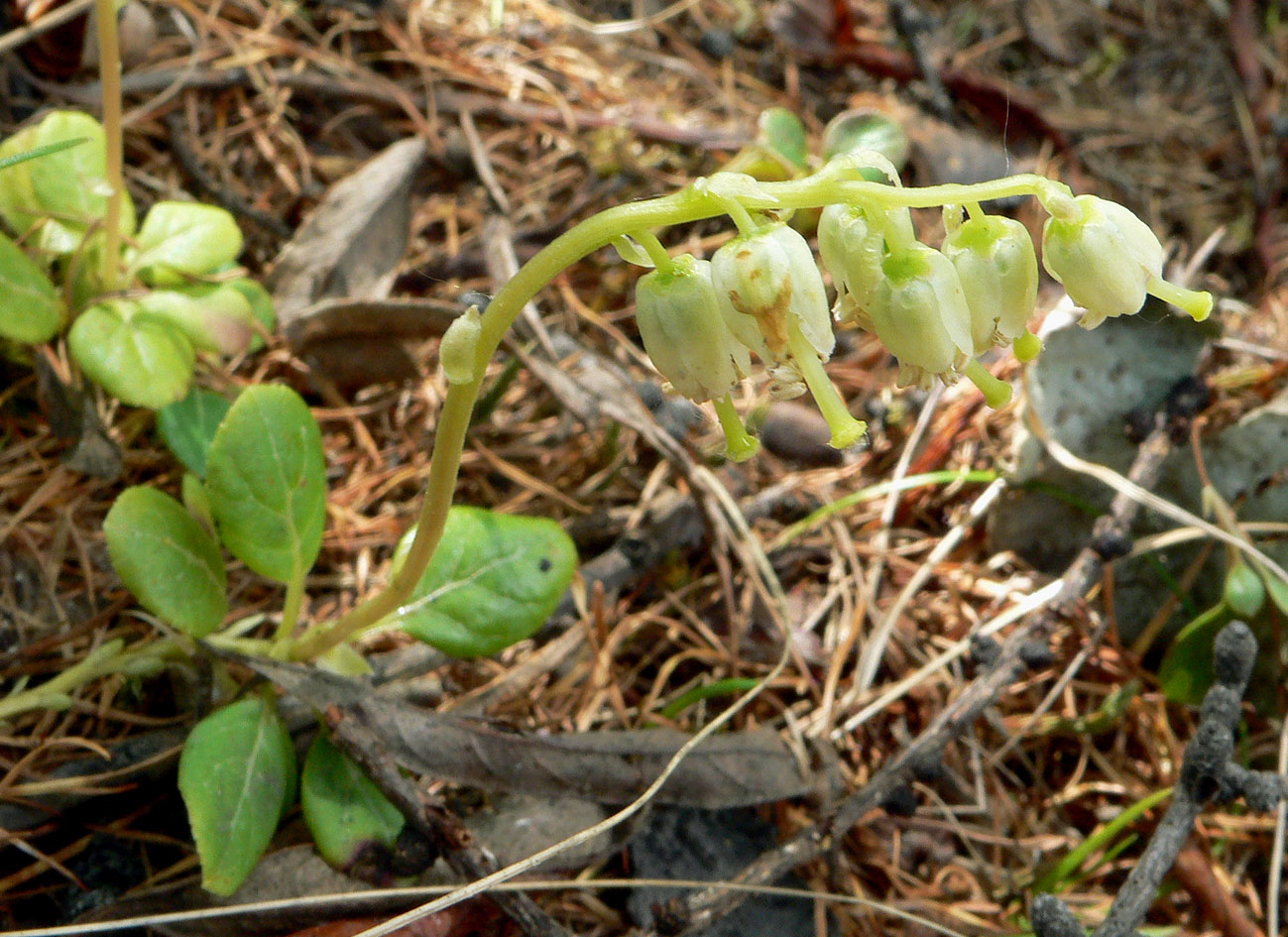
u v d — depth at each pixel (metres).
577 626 0.13
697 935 0.12
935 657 0.14
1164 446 0.14
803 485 0.15
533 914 0.11
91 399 0.13
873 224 0.09
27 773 0.12
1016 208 0.19
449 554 0.12
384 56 0.17
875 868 0.13
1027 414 0.14
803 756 0.12
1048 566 0.15
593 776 0.12
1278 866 0.12
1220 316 0.16
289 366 0.15
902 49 0.20
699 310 0.09
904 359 0.09
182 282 0.13
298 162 0.16
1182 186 0.20
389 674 0.12
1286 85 0.21
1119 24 0.22
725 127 0.18
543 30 0.19
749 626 0.14
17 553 0.13
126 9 0.15
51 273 0.14
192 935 0.11
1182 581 0.14
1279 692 0.14
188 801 0.11
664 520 0.14
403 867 0.11
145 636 0.13
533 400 0.15
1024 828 0.13
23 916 0.11
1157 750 0.14
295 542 0.12
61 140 0.13
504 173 0.17
